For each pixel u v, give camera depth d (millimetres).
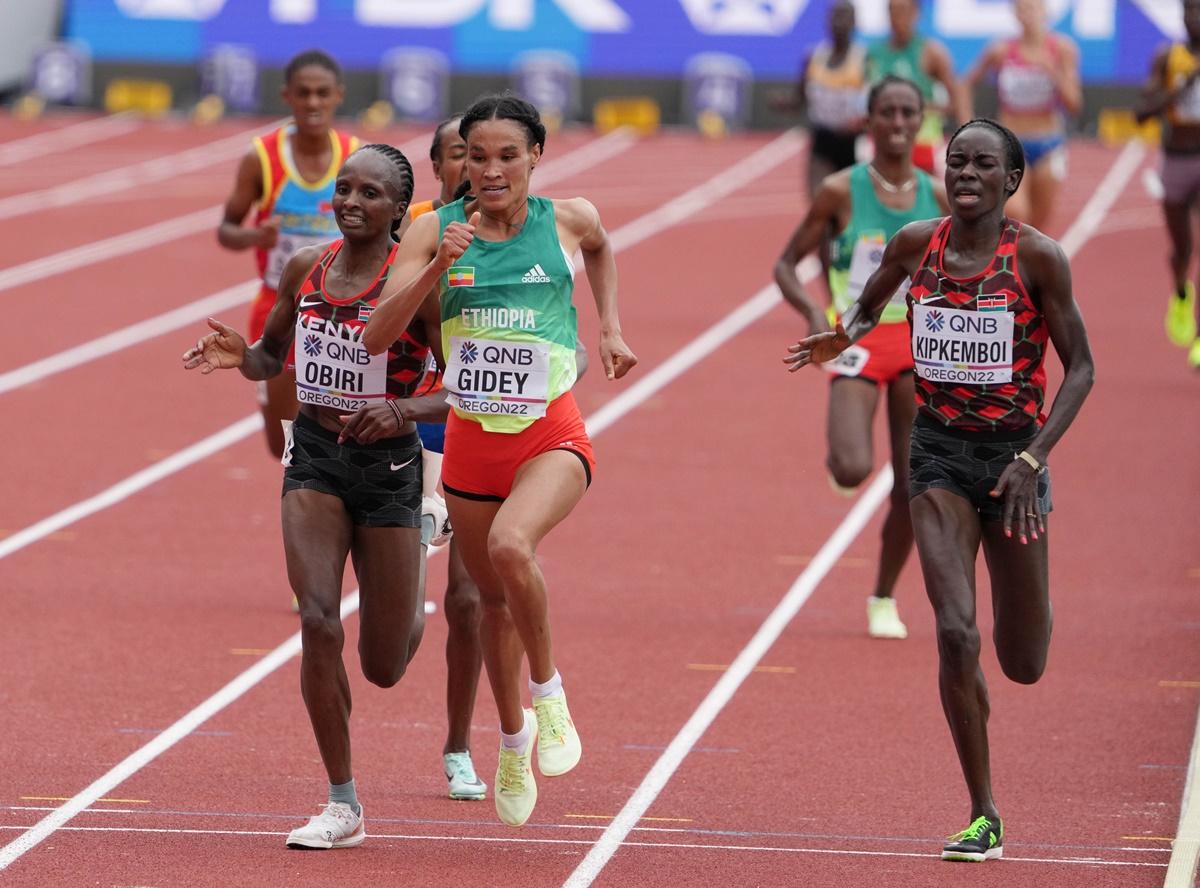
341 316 20141
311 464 20391
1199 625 30891
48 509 37531
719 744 24578
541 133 19578
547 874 19203
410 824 21000
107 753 23578
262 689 26797
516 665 20000
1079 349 19984
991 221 20188
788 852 20141
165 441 43562
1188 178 50656
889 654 29188
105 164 89312
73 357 52406
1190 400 49062
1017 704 26641
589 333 57125
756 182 88562
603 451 43438
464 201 20750
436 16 105000
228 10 105250
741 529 37125
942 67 50562
